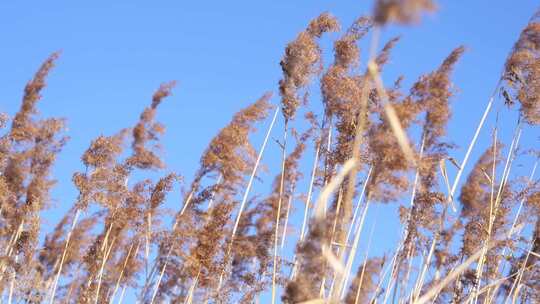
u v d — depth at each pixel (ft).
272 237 48.62
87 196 54.08
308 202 37.86
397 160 31.63
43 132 62.39
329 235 17.16
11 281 53.67
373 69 8.81
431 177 39.91
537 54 37.37
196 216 53.16
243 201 49.21
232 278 50.19
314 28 42.70
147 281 52.34
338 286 10.82
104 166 55.11
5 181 60.18
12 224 57.36
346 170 9.71
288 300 11.19
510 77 37.68
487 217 41.27
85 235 62.75
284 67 41.52
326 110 39.32
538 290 41.09
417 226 38.06
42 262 62.64
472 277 38.37
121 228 55.26
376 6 7.39
